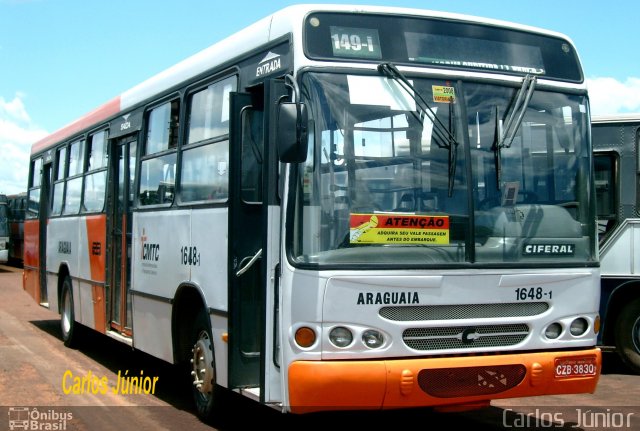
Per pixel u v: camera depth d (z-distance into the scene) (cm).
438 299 582
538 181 637
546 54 672
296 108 548
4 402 820
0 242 3197
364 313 563
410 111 599
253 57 664
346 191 573
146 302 860
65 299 1218
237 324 638
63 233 1230
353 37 604
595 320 649
